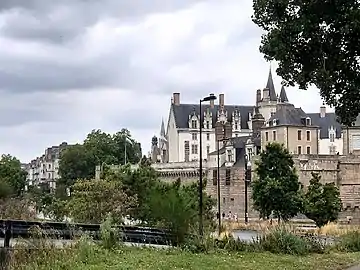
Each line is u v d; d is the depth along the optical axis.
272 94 168.62
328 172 96.62
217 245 25.53
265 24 15.98
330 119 147.00
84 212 52.78
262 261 21.81
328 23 15.14
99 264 19.67
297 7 15.46
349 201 94.50
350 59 15.34
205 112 169.50
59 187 130.88
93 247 22.47
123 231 26.91
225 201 107.00
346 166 96.62
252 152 112.94
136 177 59.38
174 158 168.50
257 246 25.75
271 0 15.60
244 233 45.53
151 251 23.59
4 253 21.05
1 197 40.12
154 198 26.42
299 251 25.52
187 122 168.00
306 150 118.88
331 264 21.72
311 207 68.81
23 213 37.81
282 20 15.62
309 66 15.68
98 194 54.09
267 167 71.00
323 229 50.66
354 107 15.77
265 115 166.25
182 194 26.56
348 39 15.20
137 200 55.59
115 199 54.16
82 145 151.00
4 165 112.81
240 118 171.12
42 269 18.97
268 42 15.80
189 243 24.72
